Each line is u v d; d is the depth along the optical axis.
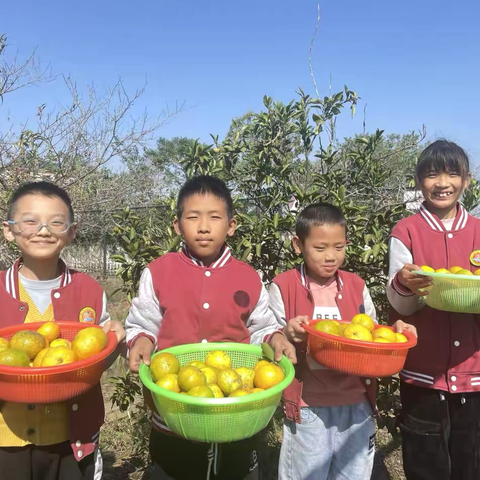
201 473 2.01
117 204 6.69
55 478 1.97
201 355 2.03
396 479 3.16
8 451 1.90
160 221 3.68
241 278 2.25
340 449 2.31
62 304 2.08
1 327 1.99
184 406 1.49
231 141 3.70
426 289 2.10
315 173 3.51
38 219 1.94
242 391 1.70
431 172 2.37
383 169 3.78
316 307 2.45
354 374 1.89
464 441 2.34
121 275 3.17
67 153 5.93
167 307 2.16
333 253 2.35
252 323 2.25
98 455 2.07
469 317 2.34
